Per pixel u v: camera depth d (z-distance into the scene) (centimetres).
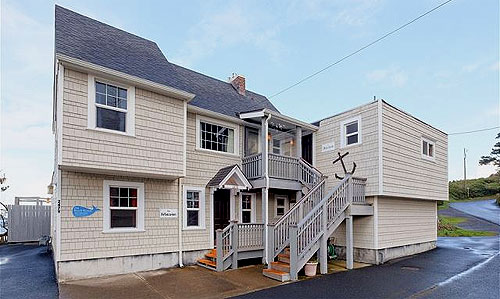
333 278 862
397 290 728
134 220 933
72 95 763
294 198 1400
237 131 1245
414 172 1288
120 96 862
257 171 1145
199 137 1121
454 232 2108
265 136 1116
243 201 1244
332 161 1303
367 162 1152
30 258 1166
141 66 961
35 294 672
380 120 1120
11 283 771
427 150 1422
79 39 890
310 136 1415
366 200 1157
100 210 856
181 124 980
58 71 759
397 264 1089
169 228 997
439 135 1523
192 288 734
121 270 877
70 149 746
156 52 1130
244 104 1445
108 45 963
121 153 833
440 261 1138
